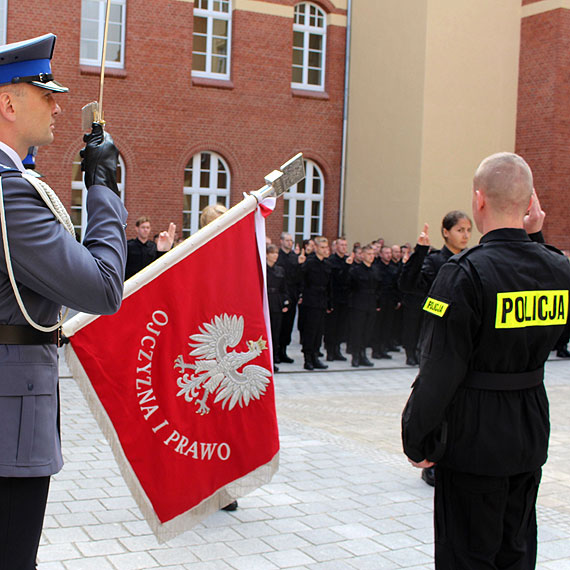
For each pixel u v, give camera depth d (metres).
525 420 2.62
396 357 13.18
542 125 17.83
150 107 17.28
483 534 2.58
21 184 1.90
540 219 3.03
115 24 17.09
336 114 19.58
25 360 1.96
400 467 6.02
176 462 3.37
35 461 1.95
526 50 18.14
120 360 3.27
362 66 19.12
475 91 17.75
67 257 1.89
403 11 17.75
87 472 5.49
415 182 17.36
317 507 4.96
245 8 18.20
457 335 2.51
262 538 4.36
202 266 3.43
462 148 17.69
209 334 3.44
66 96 16.42
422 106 17.14
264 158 18.69
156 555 4.04
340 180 19.70
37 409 1.96
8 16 15.91
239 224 3.56
